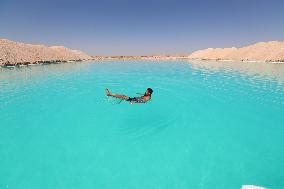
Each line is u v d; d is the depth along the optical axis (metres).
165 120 9.76
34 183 5.44
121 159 6.53
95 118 10.07
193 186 5.34
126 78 22.31
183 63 47.03
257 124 9.24
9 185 5.35
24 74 24.38
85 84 18.70
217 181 5.52
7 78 21.20
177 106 11.89
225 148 7.16
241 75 23.38
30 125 9.23
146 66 38.19
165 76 23.78
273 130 8.58
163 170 5.98
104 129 8.77
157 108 11.51
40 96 14.26
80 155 6.76
